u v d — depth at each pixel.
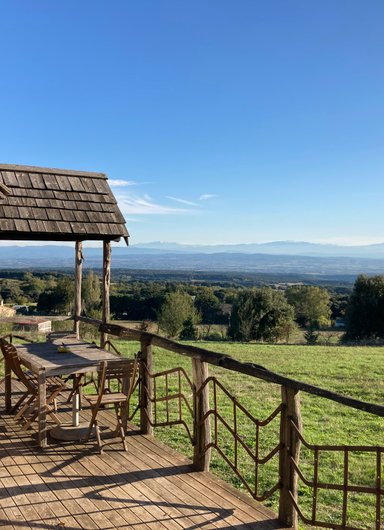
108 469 4.98
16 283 45.78
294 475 3.96
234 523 3.95
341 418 8.79
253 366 4.29
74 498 4.33
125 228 8.80
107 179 9.59
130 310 40.91
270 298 33.25
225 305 44.25
